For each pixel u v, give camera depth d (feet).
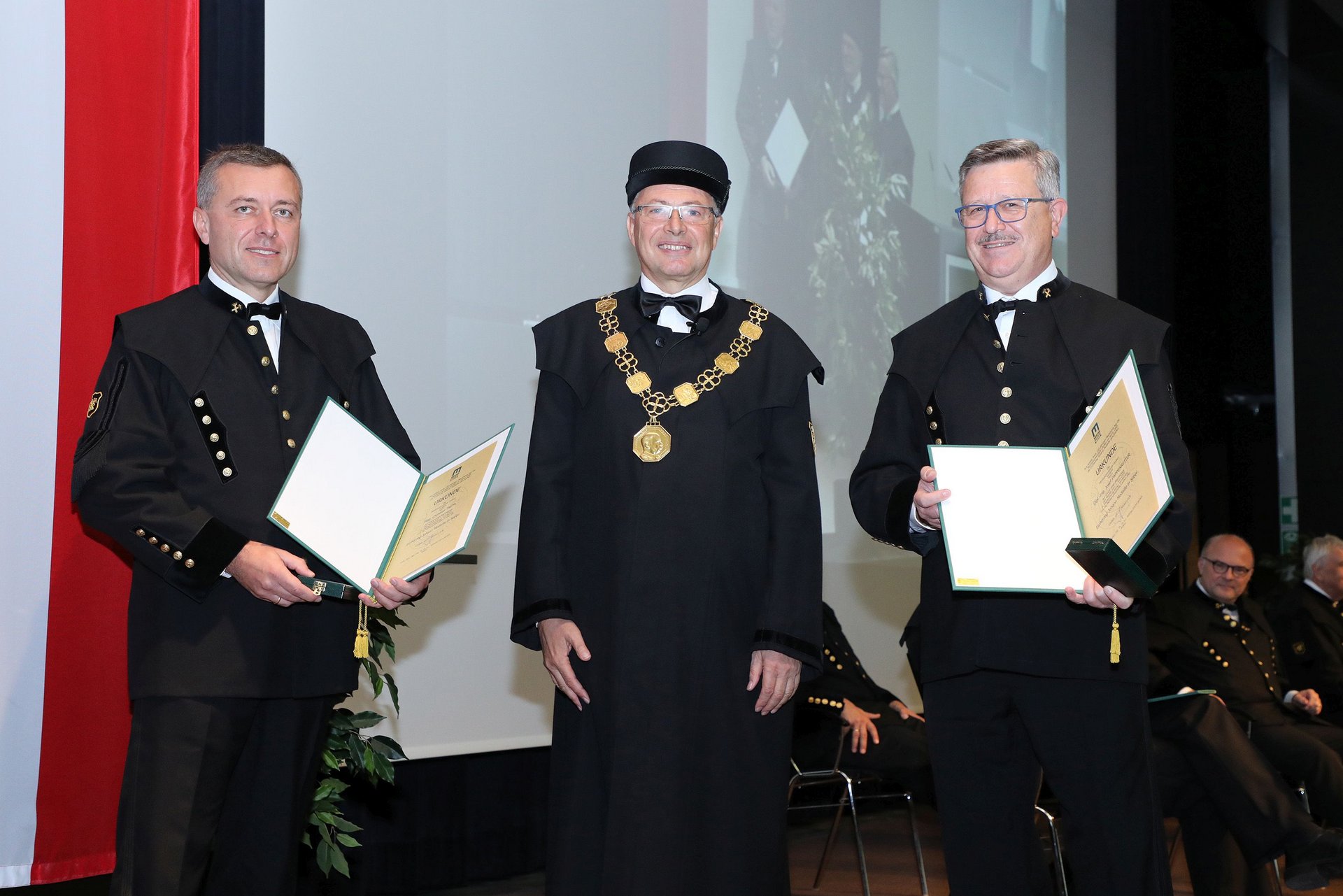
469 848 13.56
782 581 7.41
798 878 14.03
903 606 18.44
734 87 16.31
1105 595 6.13
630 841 7.00
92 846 9.62
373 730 12.41
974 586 6.19
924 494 6.50
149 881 6.56
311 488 6.94
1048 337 7.10
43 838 9.38
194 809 6.73
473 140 13.50
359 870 10.52
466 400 13.35
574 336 7.75
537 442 7.71
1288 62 28.78
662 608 7.20
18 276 9.57
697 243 7.59
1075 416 6.89
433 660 12.92
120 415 6.92
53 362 9.67
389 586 6.74
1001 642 6.85
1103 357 6.97
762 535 7.54
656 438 7.35
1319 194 29.07
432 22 13.17
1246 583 15.78
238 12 11.47
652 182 7.64
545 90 14.20
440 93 13.23
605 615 7.28
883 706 13.07
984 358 7.22
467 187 13.44
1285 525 28.86
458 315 13.32
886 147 18.57
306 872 9.77
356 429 7.16
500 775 13.92
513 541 13.71
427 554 6.79
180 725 6.78
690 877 7.11
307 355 7.66
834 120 17.74
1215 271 26.37
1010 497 6.35
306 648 7.28
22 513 9.44
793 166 17.07
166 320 7.22
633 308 7.75
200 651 6.84
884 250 18.44
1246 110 27.81
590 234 14.61
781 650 7.30
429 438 13.00
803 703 12.62
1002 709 7.00
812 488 7.63
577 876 7.19
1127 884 6.68
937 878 14.06
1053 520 6.30
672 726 7.13
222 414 7.14
